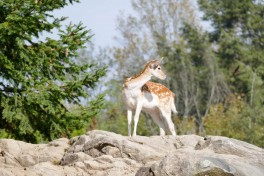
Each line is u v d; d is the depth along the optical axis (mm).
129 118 25859
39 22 30516
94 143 23109
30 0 29688
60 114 32656
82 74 32406
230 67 97875
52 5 30781
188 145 23562
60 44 31547
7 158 22625
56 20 31078
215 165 18906
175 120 76250
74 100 32438
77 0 31766
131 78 25938
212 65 92625
